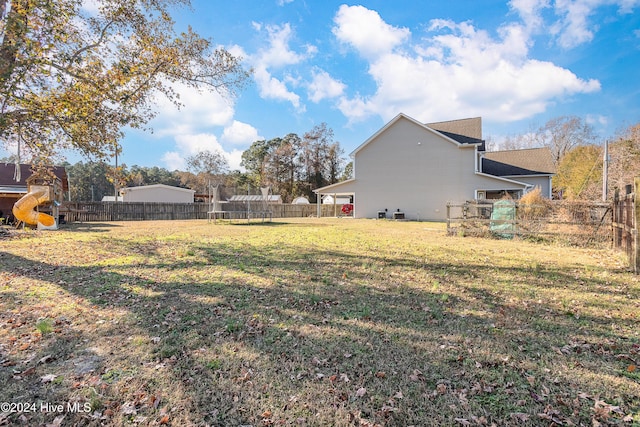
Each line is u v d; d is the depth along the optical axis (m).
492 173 22.48
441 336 3.00
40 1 5.87
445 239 10.38
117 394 2.10
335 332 3.08
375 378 2.31
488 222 10.85
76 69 6.89
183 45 8.41
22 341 2.84
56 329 3.10
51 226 13.66
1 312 3.54
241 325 3.23
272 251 7.78
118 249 7.98
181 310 3.65
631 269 5.84
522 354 2.66
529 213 10.79
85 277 5.11
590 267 6.07
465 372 2.38
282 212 30.92
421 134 21.73
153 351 2.68
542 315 3.56
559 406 2.00
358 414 1.93
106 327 3.17
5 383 2.20
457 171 20.73
